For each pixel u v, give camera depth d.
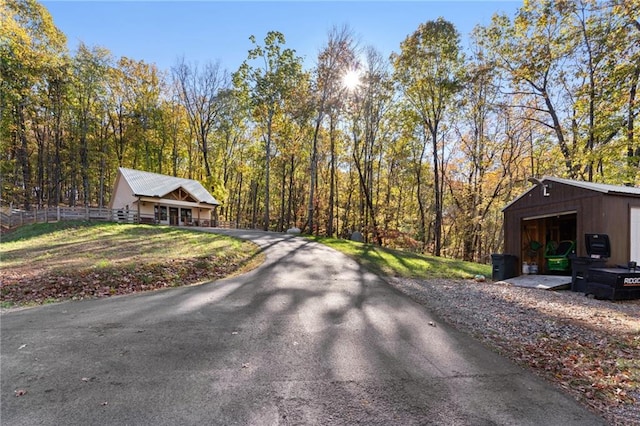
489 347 4.17
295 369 3.38
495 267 10.42
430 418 2.58
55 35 23.67
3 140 24.30
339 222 30.70
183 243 12.73
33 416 2.47
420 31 17.97
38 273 7.05
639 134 11.70
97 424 2.39
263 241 14.38
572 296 7.60
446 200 26.34
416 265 11.35
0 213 22.92
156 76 30.14
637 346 4.27
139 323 4.72
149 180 25.94
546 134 16.62
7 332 4.29
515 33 16.02
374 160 26.20
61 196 33.44
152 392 2.85
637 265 8.16
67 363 3.38
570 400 2.94
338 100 20.81
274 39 22.39
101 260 8.56
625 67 11.62
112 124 29.77
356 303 6.10
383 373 3.35
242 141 34.31
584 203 8.52
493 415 2.65
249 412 2.59
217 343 4.02
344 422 2.49
